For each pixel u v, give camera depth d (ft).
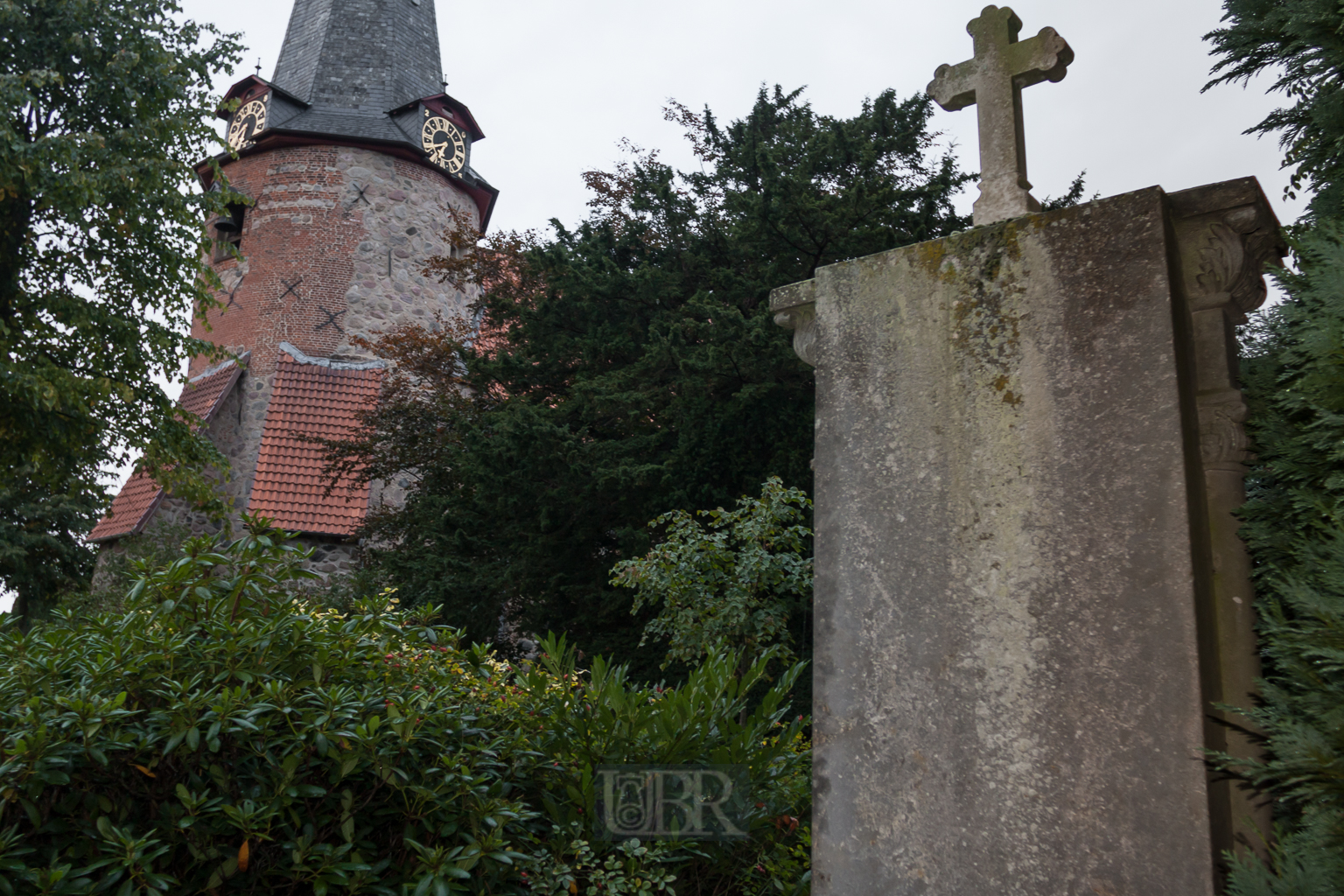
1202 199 7.73
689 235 35.68
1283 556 7.02
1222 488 7.49
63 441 32.73
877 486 8.65
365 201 61.31
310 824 9.43
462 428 35.27
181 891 8.96
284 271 59.52
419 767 9.96
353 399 56.90
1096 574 7.40
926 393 8.55
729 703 13.43
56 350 33.86
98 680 9.29
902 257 8.93
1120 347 7.63
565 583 31.94
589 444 31.96
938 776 7.82
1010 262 8.30
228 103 37.35
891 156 38.55
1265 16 8.02
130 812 9.09
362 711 10.01
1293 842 5.77
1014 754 7.50
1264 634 6.76
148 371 35.32
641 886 10.65
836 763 8.36
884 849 7.96
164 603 9.93
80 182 30.73
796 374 29.58
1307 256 6.58
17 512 59.88
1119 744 7.06
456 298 64.39
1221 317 7.72
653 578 20.84
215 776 9.15
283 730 9.70
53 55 33.40
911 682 8.11
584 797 11.43
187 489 36.27
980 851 7.50
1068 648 7.41
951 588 8.06
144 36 34.68
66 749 8.48
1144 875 6.79
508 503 31.04
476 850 9.41
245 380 57.93
